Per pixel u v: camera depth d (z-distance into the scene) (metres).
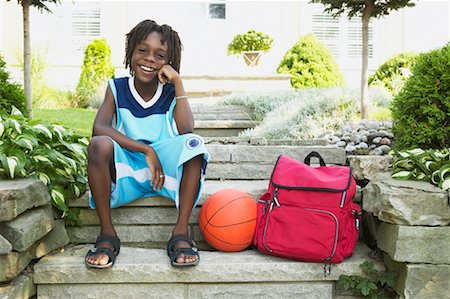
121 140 2.49
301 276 2.35
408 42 10.88
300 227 2.30
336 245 2.28
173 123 2.64
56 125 2.83
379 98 5.44
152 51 2.59
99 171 2.37
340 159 3.49
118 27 10.55
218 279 2.33
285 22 10.77
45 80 9.32
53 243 2.47
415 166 2.59
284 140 4.18
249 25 10.72
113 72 9.62
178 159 2.45
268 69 10.66
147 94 2.68
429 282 2.20
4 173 2.36
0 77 3.24
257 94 6.29
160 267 2.31
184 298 2.35
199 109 6.16
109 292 2.33
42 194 2.33
